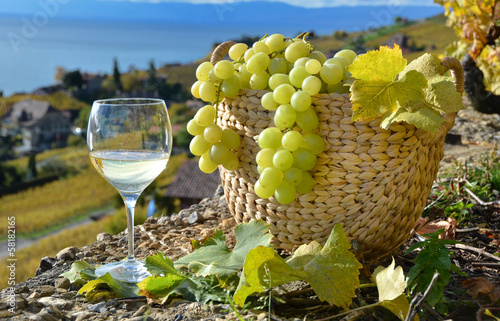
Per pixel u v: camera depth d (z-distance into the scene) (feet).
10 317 3.79
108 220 66.64
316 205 4.14
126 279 4.35
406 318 3.22
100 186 72.59
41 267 5.02
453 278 4.36
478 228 5.42
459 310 3.77
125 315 3.82
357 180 4.04
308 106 3.85
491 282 3.87
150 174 4.20
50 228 64.54
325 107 3.96
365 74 3.88
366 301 3.93
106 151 4.15
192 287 4.12
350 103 3.95
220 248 4.37
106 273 4.15
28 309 3.93
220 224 6.04
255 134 4.20
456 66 4.41
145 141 4.17
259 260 3.66
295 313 3.83
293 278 3.67
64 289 4.35
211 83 4.37
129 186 4.27
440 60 4.34
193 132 4.44
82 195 72.64
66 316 3.82
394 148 4.00
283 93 3.91
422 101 3.88
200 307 3.88
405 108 3.85
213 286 4.14
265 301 3.84
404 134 4.03
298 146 3.92
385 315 3.70
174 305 3.97
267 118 4.11
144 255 5.19
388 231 4.26
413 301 3.24
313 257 3.85
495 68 12.46
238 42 4.92
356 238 4.20
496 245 5.12
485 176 7.23
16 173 72.90
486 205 6.09
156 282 3.98
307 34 4.56
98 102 4.32
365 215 4.13
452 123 4.45
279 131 4.04
